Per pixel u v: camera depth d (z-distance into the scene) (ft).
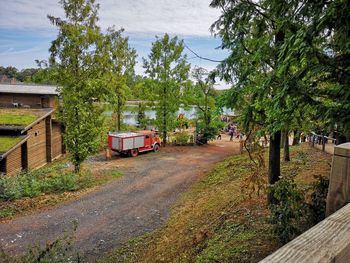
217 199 36.24
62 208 39.01
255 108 21.67
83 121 50.16
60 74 48.49
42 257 17.21
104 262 25.40
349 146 4.74
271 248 18.29
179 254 23.53
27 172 54.13
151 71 89.92
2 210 36.99
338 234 3.08
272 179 28.02
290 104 14.02
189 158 76.54
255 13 23.65
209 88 96.17
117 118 91.56
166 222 34.32
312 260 2.61
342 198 4.67
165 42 88.53
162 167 64.95
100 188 47.98
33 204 39.58
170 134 111.65
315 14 11.89
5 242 29.25
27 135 58.85
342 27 10.30
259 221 23.89
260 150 28.43
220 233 24.08
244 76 24.00
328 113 12.07
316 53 11.19
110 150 79.00
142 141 82.38
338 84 12.30
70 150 51.11
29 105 76.43
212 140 105.70
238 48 25.30
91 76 50.19
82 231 32.12
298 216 13.48
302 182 29.60
